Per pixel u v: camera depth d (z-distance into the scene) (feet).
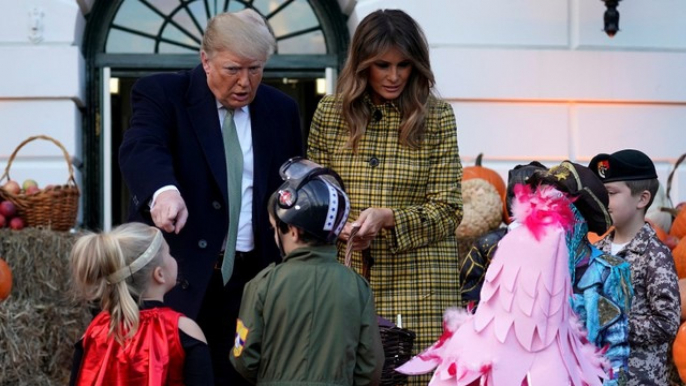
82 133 29.40
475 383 12.66
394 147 16.40
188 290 15.26
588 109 29.30
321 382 13.24
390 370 14.73
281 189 13.66
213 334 15.61
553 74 29.09
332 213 13.53
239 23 15.14
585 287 14.33
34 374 24.30
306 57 30.30
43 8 28.04
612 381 14.08
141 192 14.69
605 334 14.32
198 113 15.67
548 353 12.48
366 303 13.62
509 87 28.94
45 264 25.07
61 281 25.34
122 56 29.58
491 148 28.96
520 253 12.61
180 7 29.94
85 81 29.32
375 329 13.66
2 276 23.98
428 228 16.10
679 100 29.48
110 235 13.64
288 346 13.35
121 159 15.20
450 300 16.43
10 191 25.41
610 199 17.47
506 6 29.04
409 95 16.37
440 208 16.26
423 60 16.21
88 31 29.50
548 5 29.17
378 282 16.26
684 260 23.49
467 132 28.91
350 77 16.37
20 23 27.96
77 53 28.12
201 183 15.53
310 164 13.89
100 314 13.76
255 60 15.14
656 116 29.50
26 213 25.50
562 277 12.62
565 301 12.63
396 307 16.21
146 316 13.61
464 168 27.66
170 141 15.62
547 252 12.53
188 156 15.58
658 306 16.71
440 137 16.53
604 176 17.54
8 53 27.91
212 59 15.25
